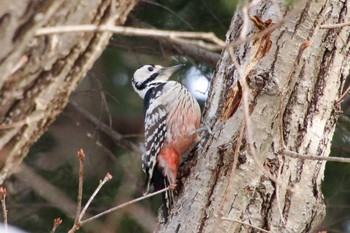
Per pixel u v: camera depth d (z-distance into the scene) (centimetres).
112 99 1741
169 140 1155
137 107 1772
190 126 1167
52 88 544
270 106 950
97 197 1545
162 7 1523
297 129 955
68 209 1520
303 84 972
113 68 1723
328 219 1589
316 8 998
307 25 990
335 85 995
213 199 925
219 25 1538
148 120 1240
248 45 1031
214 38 560
